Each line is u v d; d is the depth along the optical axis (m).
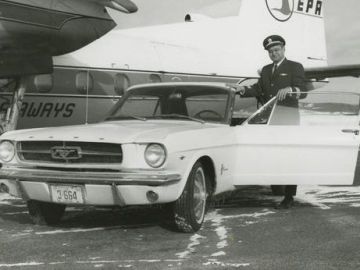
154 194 4.37
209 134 5.00
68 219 5.61
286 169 5.52
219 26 15.16
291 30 16.80
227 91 5.93
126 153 4.41
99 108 11.07
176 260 3.88
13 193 4.91
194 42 14.52
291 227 5.05
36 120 10.07
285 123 5.65
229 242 4.45
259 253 4.07
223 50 14.98
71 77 10.50
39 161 4.78
